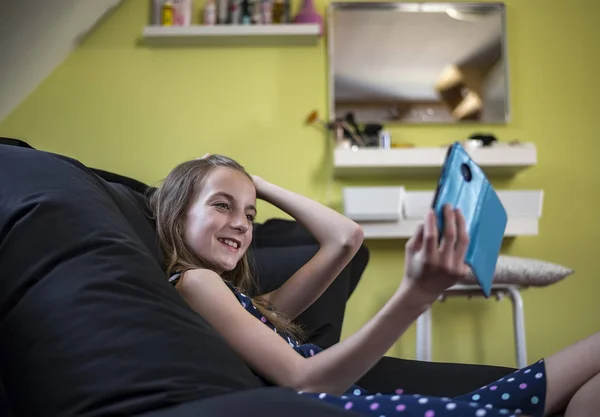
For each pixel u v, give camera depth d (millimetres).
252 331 1184
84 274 1026
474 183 955
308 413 810
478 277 915
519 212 3143
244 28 3316
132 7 3408
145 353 952
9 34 2770
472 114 3375
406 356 3186
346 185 3311
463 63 3414
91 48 3373
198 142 3334
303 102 3373
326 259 1633
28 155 1221
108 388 919
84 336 965
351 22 3424
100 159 3303
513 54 3465
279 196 1697
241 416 796
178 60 3389
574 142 3398
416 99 3379
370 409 1021
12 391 984
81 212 1112
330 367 1059
